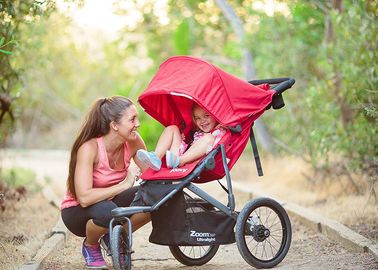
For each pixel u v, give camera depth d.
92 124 7.15
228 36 21.56
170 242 7.07
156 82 7.45
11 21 9.75
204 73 7.21
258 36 16.31
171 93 7.09
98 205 7.05
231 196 7.18
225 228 7.17
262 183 14.25
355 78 10.51
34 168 21.77
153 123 21.00
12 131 12.62
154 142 20.89
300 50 15.02
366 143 10.65
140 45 24.75
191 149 7.19
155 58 22.94
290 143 14.75
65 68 29.59
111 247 6.62
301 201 11.84
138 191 7.24
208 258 7.84
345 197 11.47
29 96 16.41
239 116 7.29
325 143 11.84
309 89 13.28
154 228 7.15
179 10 20.08
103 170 7.20
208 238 7.09
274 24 15.67
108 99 7.27
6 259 7.60
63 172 19.97
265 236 7.39
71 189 7.17
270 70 15.33
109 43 29.12
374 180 9.81
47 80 29.52
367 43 10.30
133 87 23.56
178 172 7.05
